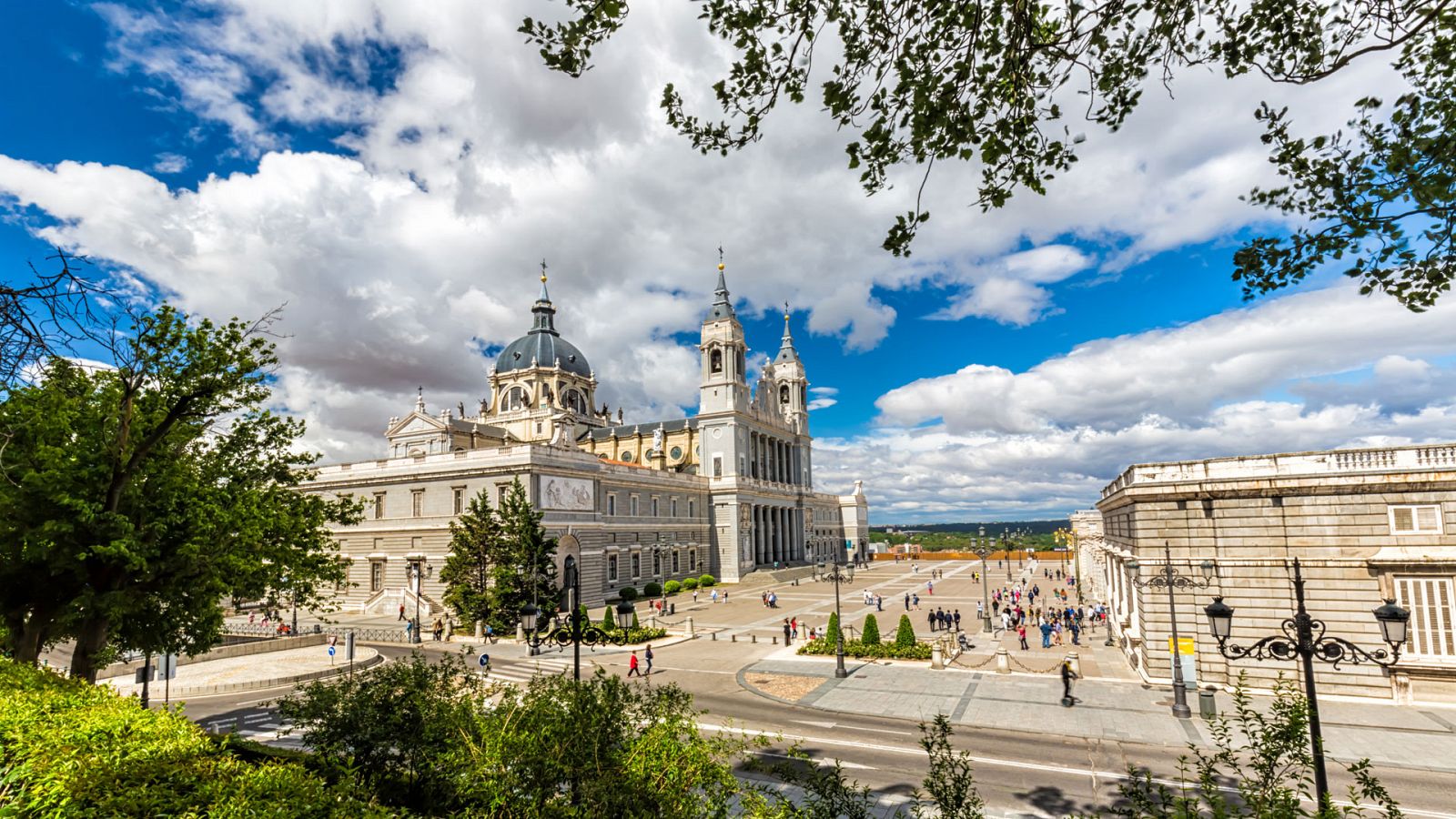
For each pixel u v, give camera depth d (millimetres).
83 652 20141
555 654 42719
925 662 39125
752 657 41656
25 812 8000
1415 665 27312
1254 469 30953
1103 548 53812
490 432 100750
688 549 93375
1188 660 30594
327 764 14094
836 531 145500
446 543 63312
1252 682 29984
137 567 19719
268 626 55406
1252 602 30406
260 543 23109
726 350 106750
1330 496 29438
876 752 23766
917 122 9023
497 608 48750
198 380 21062
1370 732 24484
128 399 19016
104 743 10094
